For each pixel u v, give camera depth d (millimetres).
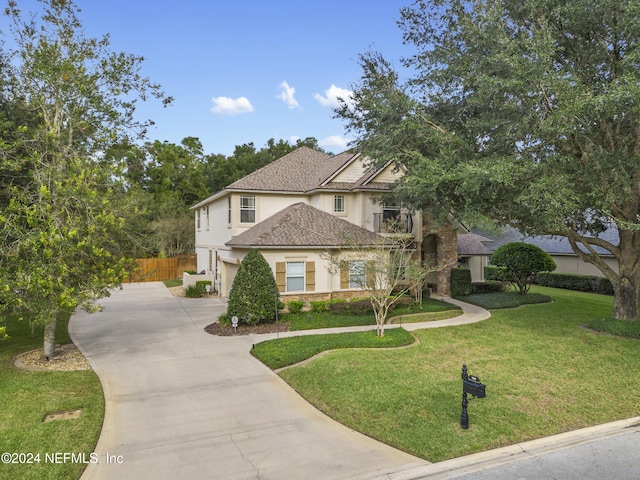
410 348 10641
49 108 10328
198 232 29469
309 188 20531
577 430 6352
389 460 5477
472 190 10164
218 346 11430
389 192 18047
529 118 9641
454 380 8188
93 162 10289
